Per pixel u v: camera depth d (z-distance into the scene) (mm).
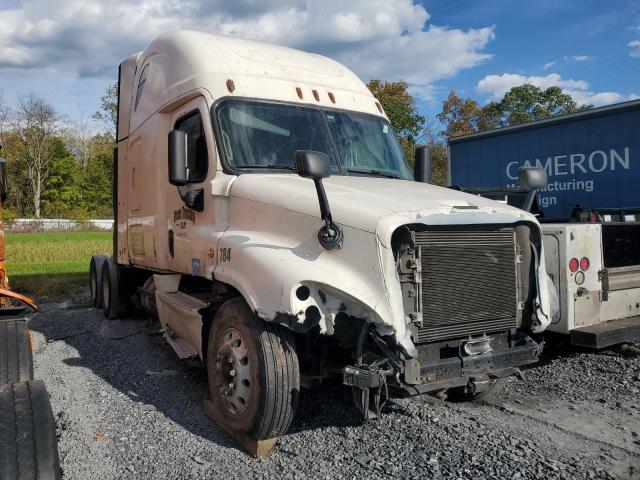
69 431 4641
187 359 5785
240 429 4359
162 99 6375
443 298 4289
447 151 12773
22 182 73125
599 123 9883
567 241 6086
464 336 4449
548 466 4043
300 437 4570
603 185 9859
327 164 4090
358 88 6531
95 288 10383
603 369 6352
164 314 6262
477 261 4469
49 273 15469
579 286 6176
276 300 3973
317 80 6180
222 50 5898
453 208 4297
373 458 4191
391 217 4016
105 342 7828
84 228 60062
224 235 4934
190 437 4594
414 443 4441
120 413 5098
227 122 5395
